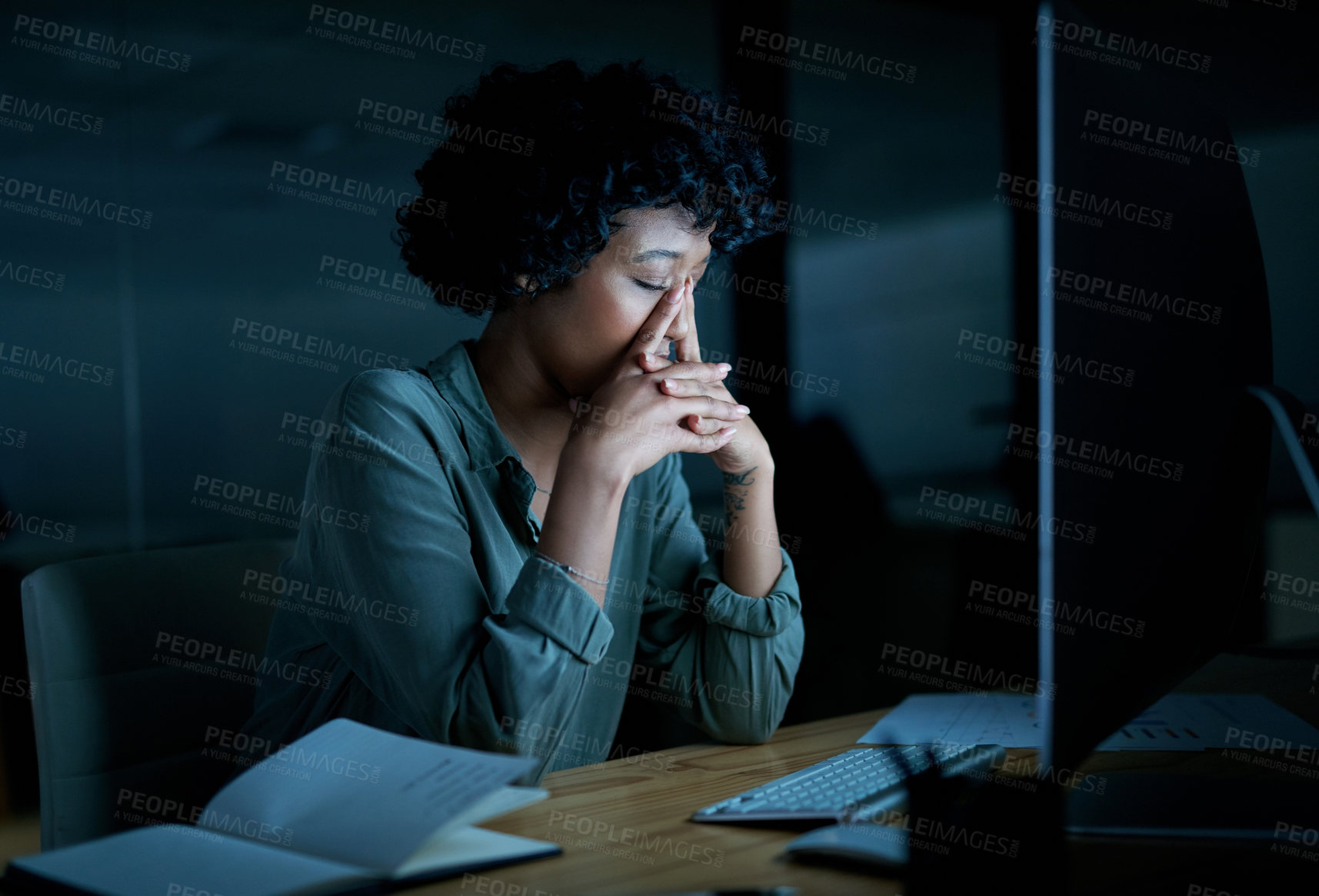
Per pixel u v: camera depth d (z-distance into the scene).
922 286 3.79
